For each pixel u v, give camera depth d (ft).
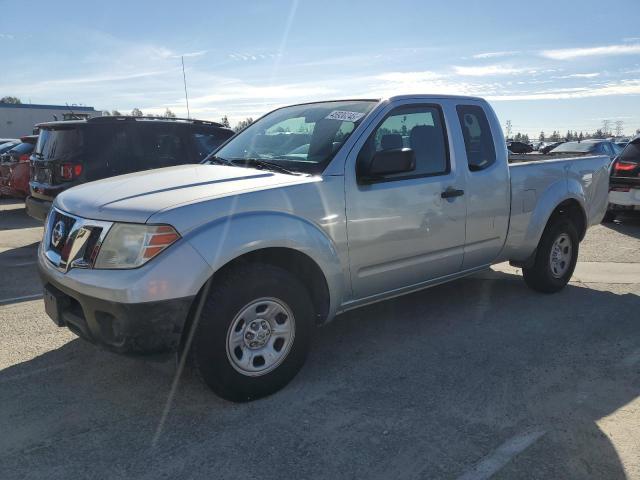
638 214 33.24
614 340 14.42
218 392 10.73
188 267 9.85
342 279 12.34
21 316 16.30
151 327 9.75
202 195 10.68
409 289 14.32
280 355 11.38
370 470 8.89
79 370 12.63
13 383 11.98
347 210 12.23
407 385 11.87
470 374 12.40
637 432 9.98
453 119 14.90
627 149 32.37
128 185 11.62
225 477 8.73
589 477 8.71
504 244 16.40
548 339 14.49
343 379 12.17
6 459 9.19
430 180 13.93
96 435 9.92
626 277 20.86
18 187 36.63
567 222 18.38
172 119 26.18
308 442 9.68
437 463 9.05
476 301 17.76
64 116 42.06
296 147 13.58
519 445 9.55
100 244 10.09
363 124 12.96
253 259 11.40
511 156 21.59
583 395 11.40
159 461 9.15
